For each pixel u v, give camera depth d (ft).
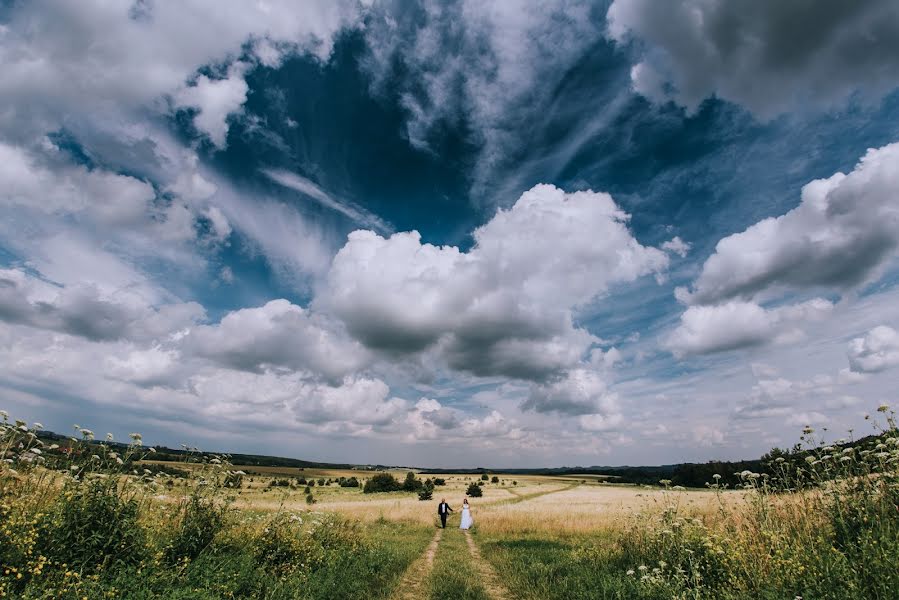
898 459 18.78
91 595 17.16
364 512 102.63
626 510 69.62
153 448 24.71
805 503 23.70
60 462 21.72
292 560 30.53
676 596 21.68
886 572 16.47
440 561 41.81
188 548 25.11
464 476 590.14
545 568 34.71
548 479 566.36
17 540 17.49
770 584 19.45
